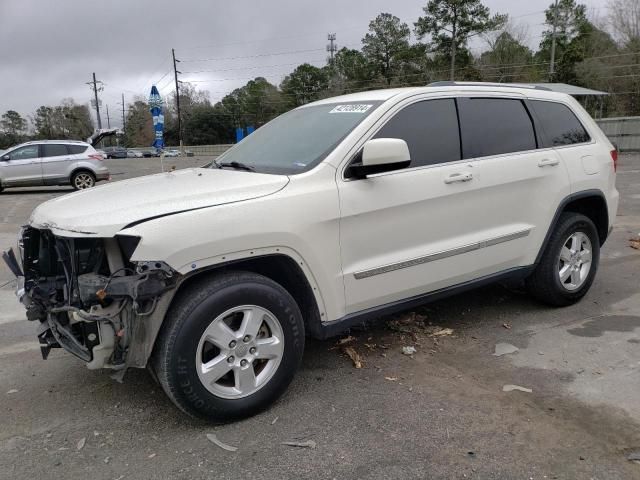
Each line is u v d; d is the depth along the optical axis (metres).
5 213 13.26
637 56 49.75
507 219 4.45
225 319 3.22
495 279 4.51
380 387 3.69
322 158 3.63
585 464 2.83
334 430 3.18
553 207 4.72
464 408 3.39
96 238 3.06
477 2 63.84
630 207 11.24
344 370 3.95
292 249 3.33
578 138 5.11
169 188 3.45
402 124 3.93
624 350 4.18
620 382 3.67
